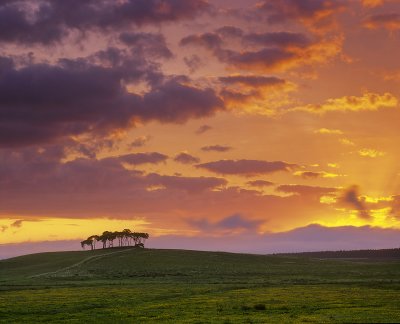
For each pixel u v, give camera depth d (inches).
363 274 6018.7
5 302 3078.2
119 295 3442.4
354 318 2148.1
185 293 3570.4
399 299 2952.8
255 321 2098.9
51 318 2338.8
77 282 5152.6
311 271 6737.2
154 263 7682.1
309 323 2011.6
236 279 5413.4
